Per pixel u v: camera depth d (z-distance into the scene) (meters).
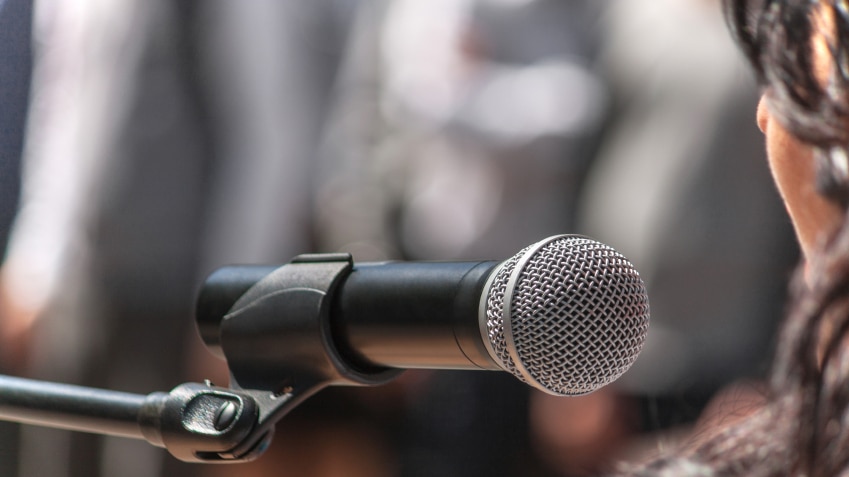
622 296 0.73
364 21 2.08
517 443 1.95
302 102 1.92
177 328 1.81
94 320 1.84
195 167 1.79
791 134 0.67
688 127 1.76
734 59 1.73
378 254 2.06
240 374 0.82
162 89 1.77
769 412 0.69
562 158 2.01
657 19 1.84
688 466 0.70
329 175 2.01
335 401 1.88
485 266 0.74
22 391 0.85
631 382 1.74
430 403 1.98
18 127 1.98
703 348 1.73
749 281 1.71
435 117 2.10
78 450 1.95
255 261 1.83
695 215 1.74
